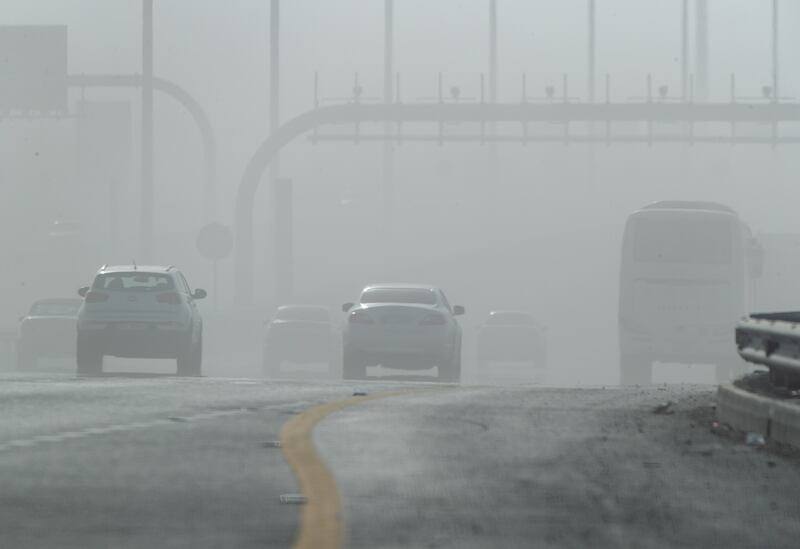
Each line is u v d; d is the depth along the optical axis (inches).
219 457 1318.9
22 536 920.9
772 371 1833.2
